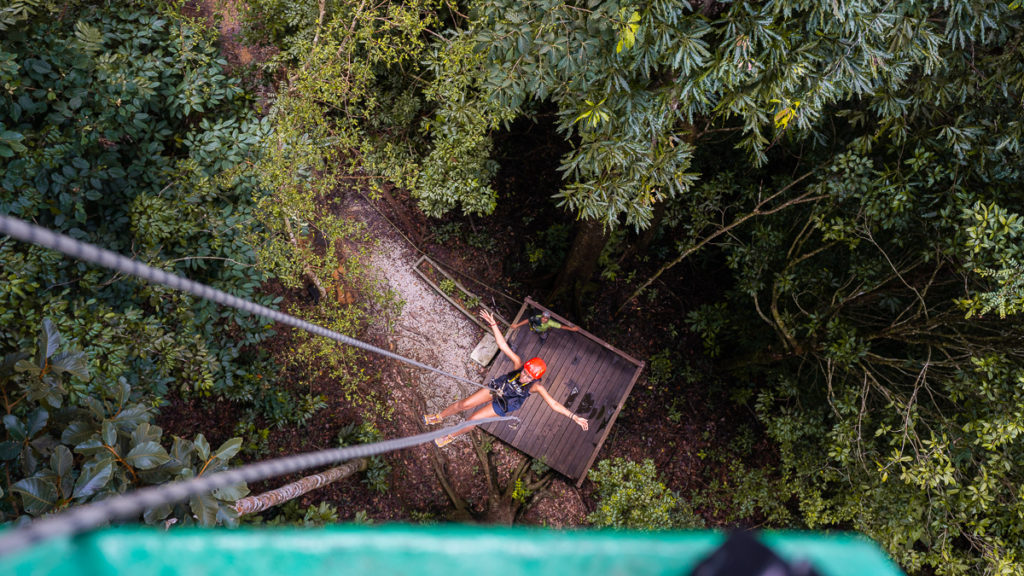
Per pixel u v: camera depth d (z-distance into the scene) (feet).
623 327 47.96
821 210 34.50
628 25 18.79
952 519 31.63
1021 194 26.89
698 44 20.04
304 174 31.60
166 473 20.29
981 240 24.76
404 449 42.22
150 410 22.16
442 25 35.06
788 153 37.63
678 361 48.16
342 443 40.01
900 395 33.12
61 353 20.29
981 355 29.04
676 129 31.01
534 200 47.57
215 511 20.08
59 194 27.40
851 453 36.09
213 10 35.35
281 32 33.55
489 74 23.12
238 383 37.17
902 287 34.04
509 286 46.42
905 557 32.99
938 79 25.03
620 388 42.37
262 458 37.58
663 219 41.93
